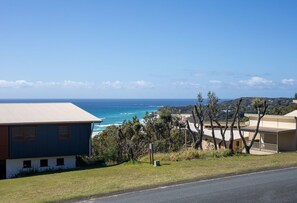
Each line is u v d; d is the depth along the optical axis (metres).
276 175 14.67
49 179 18.06
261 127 39.22
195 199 10.82
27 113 28.69
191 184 13.35
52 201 11.30
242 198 10.75
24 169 26.72
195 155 22.53
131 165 21.20
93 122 28.22
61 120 27.31
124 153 28.17
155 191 12.34
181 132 38.91
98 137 35.44
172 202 10.56
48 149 27.28
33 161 27.12
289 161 18.81
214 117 34.91
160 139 34.81
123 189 12.52
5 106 30.67
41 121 26.66
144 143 31.38
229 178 14.38
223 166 17.52
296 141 36.22
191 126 44.09
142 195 11.76
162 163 20.48
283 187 12.16
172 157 22.17
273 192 11.43
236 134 41.72
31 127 26.84
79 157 29.11
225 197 10.94
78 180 16.41
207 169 16.67
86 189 13.11
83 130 28.42
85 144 28.42
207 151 23.61
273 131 35.81
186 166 18.27
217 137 39.72
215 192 11.69
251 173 15.45
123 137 29.56
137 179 14.91
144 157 24.23
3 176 26.61
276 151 35.91
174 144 34.53
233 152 24.52
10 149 26.17
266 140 39.44
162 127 36.72
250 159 20.56
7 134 26.14
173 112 45.31
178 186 13.07
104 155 28.44
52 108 31.05
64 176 18.86
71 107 31.98
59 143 27.62
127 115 119.88
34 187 15.20
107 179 15.73
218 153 23.19
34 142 26.91
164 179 14.27
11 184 17.23
